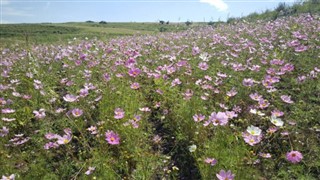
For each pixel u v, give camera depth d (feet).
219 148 3.04
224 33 10.80
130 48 8.29
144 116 4.06
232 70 5.49
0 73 6.80
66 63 7.13
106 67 6.19
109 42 10.98
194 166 3.34
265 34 9.05
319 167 3.08
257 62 5.98
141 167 3.04
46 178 3.07
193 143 3.55
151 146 3.65
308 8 15.25
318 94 4.36
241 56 6.51
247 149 3.17
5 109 4.24
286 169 3.10
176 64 5.56
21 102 4.94
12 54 10.25
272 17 15.93
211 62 6.39
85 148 3.53
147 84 5.48
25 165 3.29
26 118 4.38
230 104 4.39
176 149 3.67
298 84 4.70
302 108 4.07
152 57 7.22
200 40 9.59
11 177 2.81
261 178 2.96
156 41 10.28
